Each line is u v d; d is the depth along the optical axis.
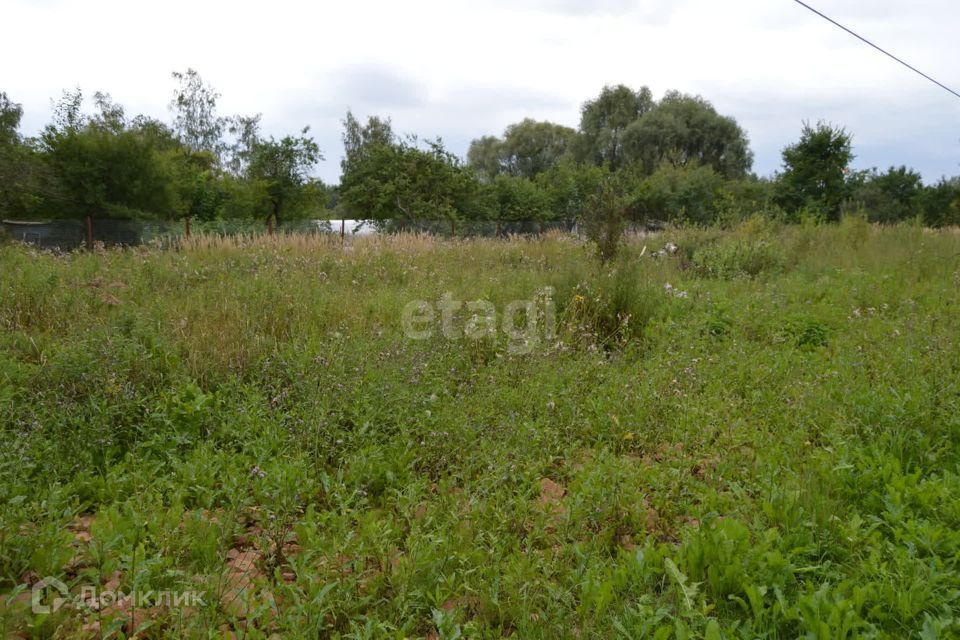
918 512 3.31
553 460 4.21
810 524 3.12
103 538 2.85
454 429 4.28
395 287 9.49
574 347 6.54
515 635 2.47
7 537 2.80
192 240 12.78
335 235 14.80
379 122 56.91
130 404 4.27
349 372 5.04
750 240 13.36
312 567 2.79
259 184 25.80
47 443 3.73
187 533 3.04
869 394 4.75
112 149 20.55
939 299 8.74
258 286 7.81
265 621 2.47
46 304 6.73
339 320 6.90
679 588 2.66
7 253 10.06
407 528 3.26
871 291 9.51
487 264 12.42
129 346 5.04
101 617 2.36
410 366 5.28
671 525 3.40
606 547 3.11
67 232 16.08
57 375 4.61
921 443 4.05
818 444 4.39
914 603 2.54
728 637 2.44
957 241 15.21
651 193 27.53
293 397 4.79
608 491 3.43
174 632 2.38
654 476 3.71
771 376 5.68
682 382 5.42
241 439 4.16
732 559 2.80
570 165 31.72
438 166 25.42
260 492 3.41
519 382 5.46
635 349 6.69
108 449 3.93
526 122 60.91
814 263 12.66
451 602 2.73
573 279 8.04
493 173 60.97
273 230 18.12
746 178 45.09
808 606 2.49
